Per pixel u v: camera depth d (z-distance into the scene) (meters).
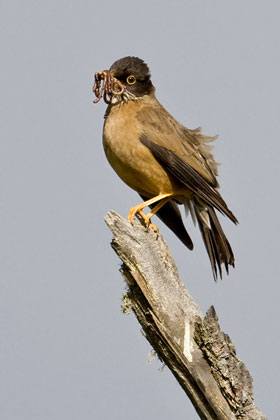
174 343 7.60
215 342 7.39
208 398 7.40
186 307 7.91
